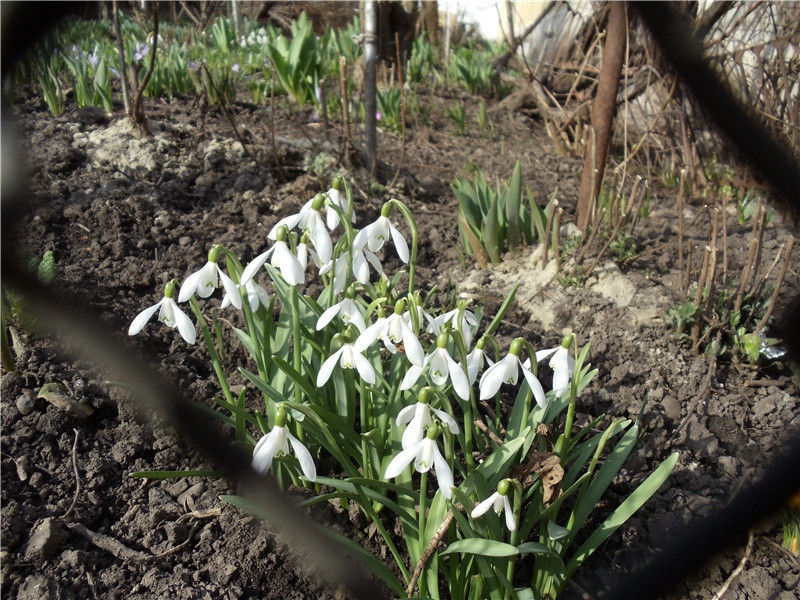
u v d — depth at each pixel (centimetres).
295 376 40
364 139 100
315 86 107
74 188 71
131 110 81
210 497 44
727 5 80
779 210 76
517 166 71
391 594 40
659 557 42
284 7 204
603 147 71
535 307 64
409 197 85
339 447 43
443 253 75
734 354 58
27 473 43
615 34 66
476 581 36
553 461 37
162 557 40
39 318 52
